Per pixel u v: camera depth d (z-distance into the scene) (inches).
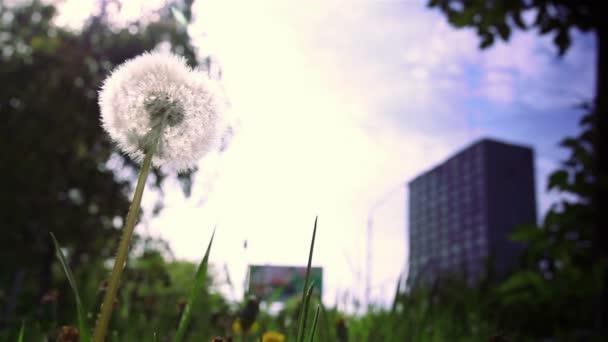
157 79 49.4
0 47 535.2
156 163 48.6
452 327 154.5
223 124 51.9
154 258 246.2
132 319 100.3
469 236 1791.3
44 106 515.8
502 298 265.3
